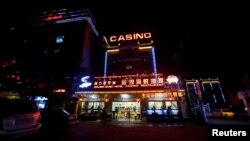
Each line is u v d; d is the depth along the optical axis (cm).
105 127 1323
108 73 3030
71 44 3023
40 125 687
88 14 3347
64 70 1788
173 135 908
